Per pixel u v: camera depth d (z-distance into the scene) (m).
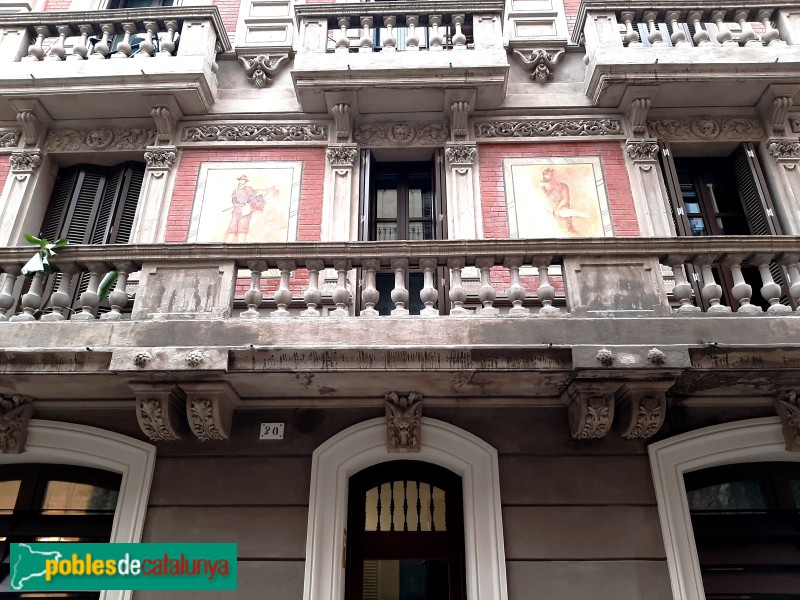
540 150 7.00
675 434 5.32
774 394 5.33
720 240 5.03
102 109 7.04
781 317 4.76
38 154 7.01
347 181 6.79
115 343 4.69
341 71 6.67
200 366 4.53
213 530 5.02
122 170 7.17
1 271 5.29
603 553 4.90
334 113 6.91
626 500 5.08
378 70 6.67
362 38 7.13
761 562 5.16
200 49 7.12
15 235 6.60
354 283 6.20
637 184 6.75
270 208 6.75
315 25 7.21
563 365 4.59
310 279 5.19
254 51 7.58
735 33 7.45
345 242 5.10
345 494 5.31
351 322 4.73
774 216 6.53
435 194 6.84
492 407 5.43
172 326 4.74
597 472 5.18
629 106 6.97
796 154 6.78
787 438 5.17
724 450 5.26
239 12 8.23
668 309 4.89
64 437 5.36
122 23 7.31
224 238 6.59
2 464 5.63
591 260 5.09
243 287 6.21
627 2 7.12
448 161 6.85
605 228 6.56
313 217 6.69
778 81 6.68
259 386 5.04
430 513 5.47
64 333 4.75
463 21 7.31
